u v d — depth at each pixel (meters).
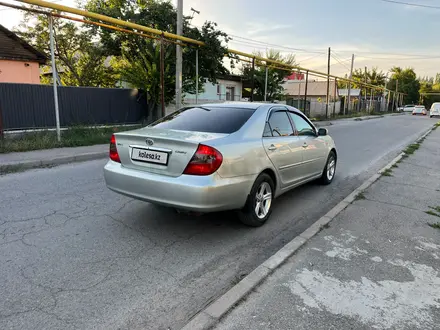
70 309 2.53
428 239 3.79
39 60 16.78
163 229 4.09
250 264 3.31
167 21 15.64
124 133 3.94
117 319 2.43
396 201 5.21
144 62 15.26
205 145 3.38
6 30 15.78
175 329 2.35
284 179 4.63
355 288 2.76
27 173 6.96
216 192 3.39
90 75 22.55
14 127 11.02
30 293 2.71
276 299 2.60
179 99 13.86
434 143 13.53
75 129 11.48
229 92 27.23
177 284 2.91
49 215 4.47
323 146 5.91
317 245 3.55
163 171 3.56
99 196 5.35
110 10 16.25
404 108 71.38
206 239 3.85
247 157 3.76
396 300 2.62
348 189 6.22
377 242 3.67
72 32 21.09
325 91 52.31
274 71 28.59
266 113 4.43
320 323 2.34
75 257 3.33
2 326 2.31
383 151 11.27
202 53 15.16
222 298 2.58
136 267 3.18
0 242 3.62
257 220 4.12
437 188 6.10
